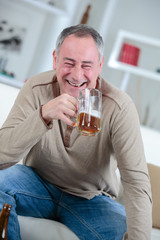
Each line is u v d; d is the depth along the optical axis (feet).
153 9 13.03
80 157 5.34
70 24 11.69
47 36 11.75
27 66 11.64
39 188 5.47
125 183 4.85
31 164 5.82
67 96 4.31
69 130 5.21
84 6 12.28
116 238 5.16
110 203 5.63
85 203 5.51
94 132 4.05
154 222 7.16
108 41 12.84
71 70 4.82
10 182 5.17
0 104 7.67
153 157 8.50
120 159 4.94
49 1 12.01
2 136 4.74
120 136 4.99
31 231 5.21
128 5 13.01
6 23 11.56
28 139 4.52
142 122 12.40
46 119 4.48
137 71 11.16
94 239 5.19
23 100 5.24
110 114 5.08
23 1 11.32
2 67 11.44
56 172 5.57
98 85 5.32
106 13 12.01
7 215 3.77
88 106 4.01
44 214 5.53
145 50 12.57
